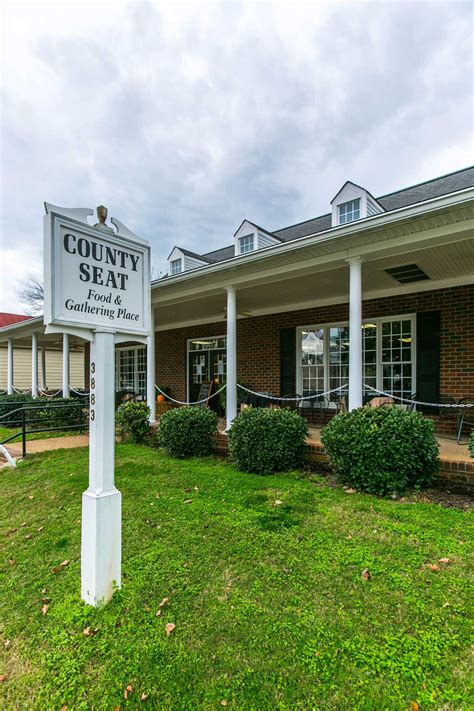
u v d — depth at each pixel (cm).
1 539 328
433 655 172
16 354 1795
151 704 157
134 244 247
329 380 770
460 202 362
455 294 613
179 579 241
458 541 278
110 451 228
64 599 229
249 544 282
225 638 190
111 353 230
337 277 593
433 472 394
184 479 453
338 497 379
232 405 620
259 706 153
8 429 948
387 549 267
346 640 184
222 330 989
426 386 641
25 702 162
